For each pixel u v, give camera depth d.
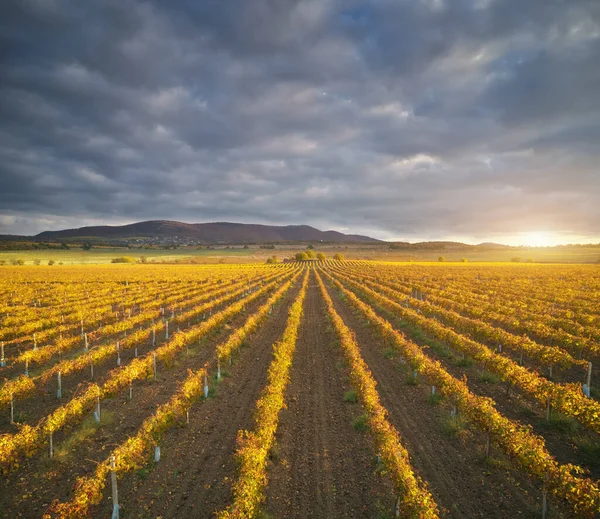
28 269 116.69
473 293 53.81
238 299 55.38
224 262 179.75
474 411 13.75
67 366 20.41
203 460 12.82
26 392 17.14
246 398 18.16
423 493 9.42
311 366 22.92
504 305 42.88
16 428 15.68
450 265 143.12
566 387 15.30
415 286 64.06
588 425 13.55
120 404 17.77
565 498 10.25
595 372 21.61
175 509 10.41
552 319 31.78
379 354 25.58
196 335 27.69
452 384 16.48
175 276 94.12
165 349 22.62
